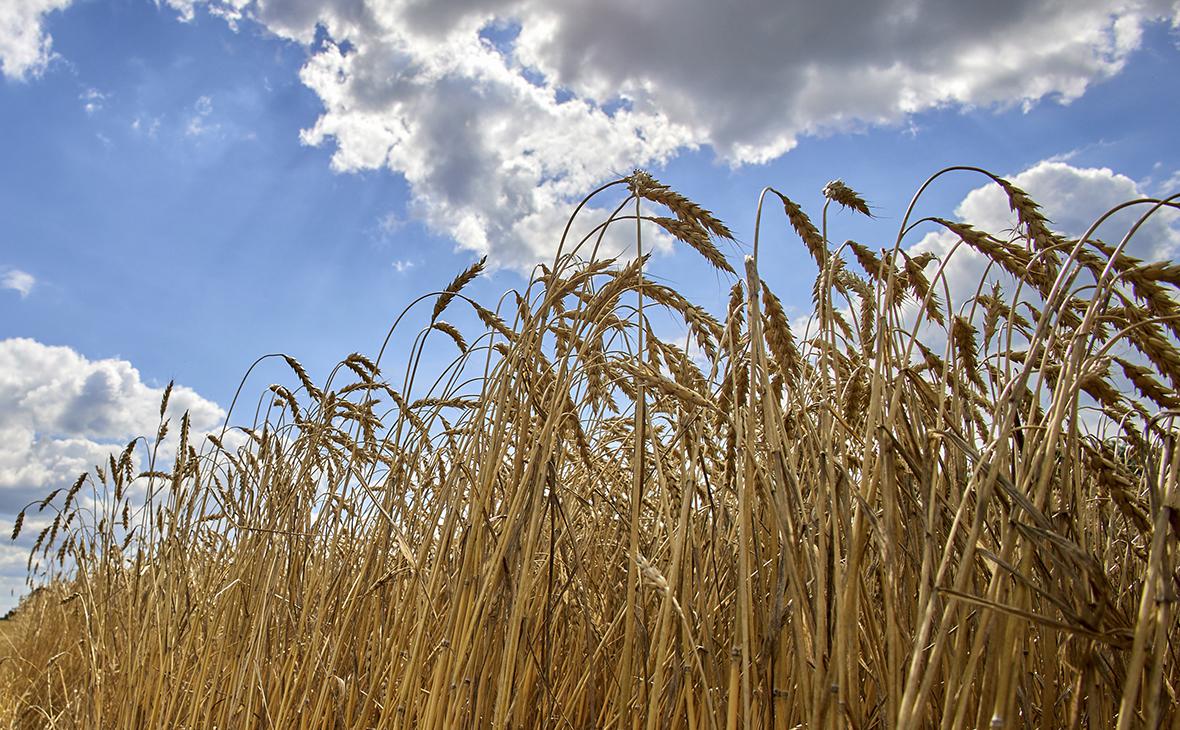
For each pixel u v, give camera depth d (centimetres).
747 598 54
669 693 66
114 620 136
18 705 157
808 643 57
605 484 97
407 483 94
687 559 64
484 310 93
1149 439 56
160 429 132
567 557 85
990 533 59
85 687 123
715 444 77
